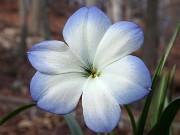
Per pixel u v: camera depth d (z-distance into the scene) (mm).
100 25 70
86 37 70
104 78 66
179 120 249
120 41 67
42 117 268
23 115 272
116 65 66
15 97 323
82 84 68
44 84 68
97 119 64
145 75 63
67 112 67
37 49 71
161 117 76
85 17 71
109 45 68
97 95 65
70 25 72
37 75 69
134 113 256
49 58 70
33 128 253
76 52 70
